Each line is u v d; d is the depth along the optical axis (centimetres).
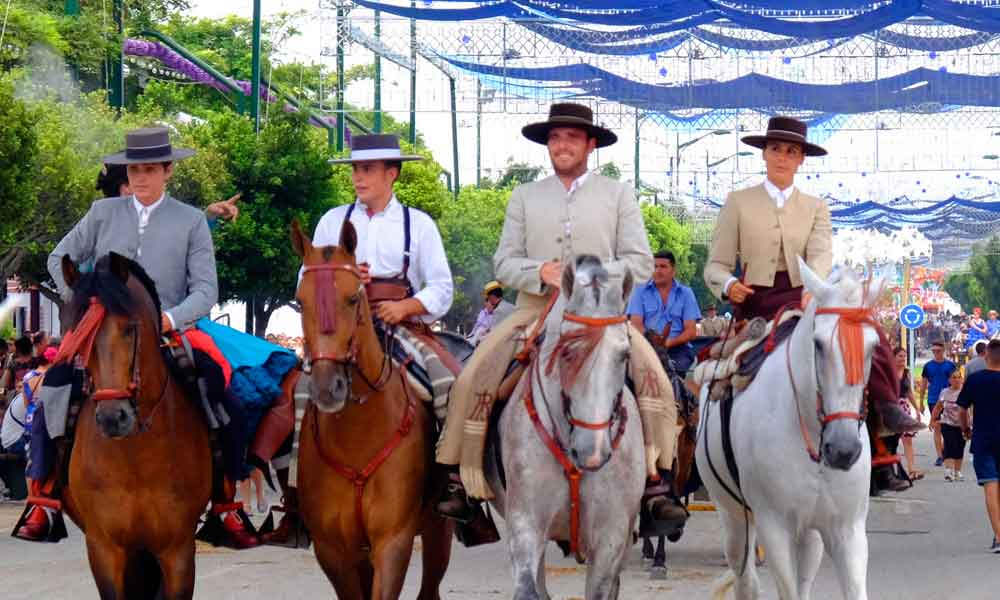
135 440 831
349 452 836
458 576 1341
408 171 4519
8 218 2273
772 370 878
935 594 1240
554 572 1351
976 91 3525
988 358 1567
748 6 2558
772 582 1312
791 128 977
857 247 4734
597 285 746
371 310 892
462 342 958
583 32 3130
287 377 933
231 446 896
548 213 878
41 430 902
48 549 1575
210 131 3131
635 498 808
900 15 2498
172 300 912
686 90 3484
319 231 924
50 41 2973
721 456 955
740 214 978
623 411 798
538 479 789
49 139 2469
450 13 2719
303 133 3175
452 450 845
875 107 3575
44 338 2064
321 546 866
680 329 1343
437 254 907
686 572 1370
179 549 861
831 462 782
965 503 2086
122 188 973
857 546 841
